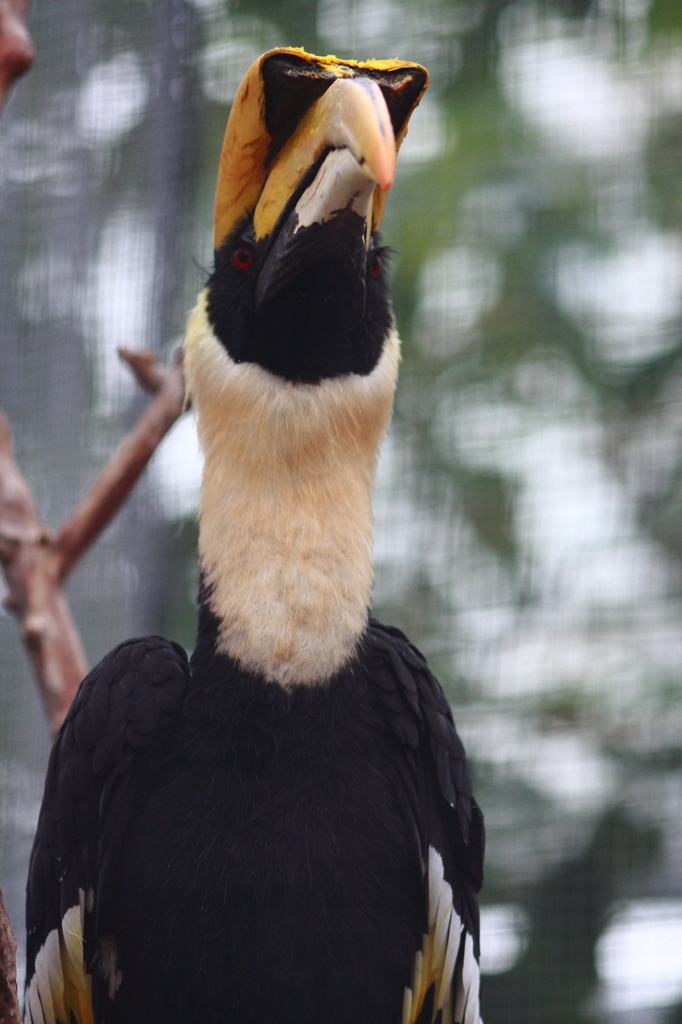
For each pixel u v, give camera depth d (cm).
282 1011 655
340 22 1405
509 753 1328
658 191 1438
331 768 658
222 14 1305
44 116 1210
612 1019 1252
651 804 1302
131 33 1210
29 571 862
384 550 1411
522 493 1413
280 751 655
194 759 659
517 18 1448
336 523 691
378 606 1389
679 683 1335
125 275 1171
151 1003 659
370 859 656
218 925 643
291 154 696
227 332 712
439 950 694
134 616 1117
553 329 1451
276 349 695
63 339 1181
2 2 804
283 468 691
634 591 1381
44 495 1170
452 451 1432
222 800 650
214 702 664
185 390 753
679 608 1368
